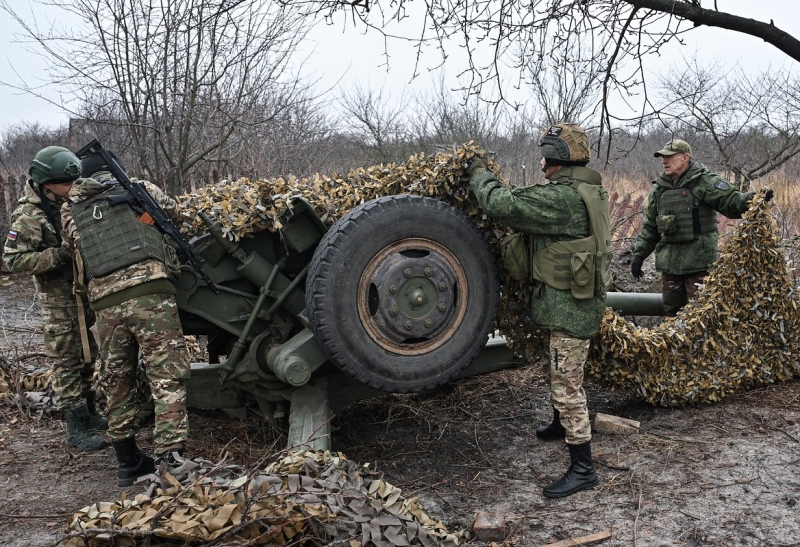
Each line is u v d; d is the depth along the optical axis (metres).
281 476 2.66
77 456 4.19
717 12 4.16
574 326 3.47
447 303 3.63
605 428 4.28
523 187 3.50
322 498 2.56
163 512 2.37
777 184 10.27
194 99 7.73
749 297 4.75
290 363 3.55
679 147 5.19
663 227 5.26
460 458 4.02
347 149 14.64
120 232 3.53
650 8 4.17
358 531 2.53
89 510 2.53
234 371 3.95
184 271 3.84
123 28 7.25
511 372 5.43
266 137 9.50
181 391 3.60
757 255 4.71
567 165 3.57
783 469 3.63
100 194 3.63
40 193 3.97
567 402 3.51
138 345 3.72
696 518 3.18
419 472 3.85
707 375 4.64
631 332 4.49
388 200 3.53
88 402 4.54
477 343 3.74
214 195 4.00
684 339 4.58
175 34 7.34
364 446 4.21
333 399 4.11
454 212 3.64
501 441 4.26
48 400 4.84
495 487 3.63
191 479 2.62
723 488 3.46
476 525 3.08
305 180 4.14
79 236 3.57
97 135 8.49
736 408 4.57
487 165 3.84
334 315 3.42
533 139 14.30
